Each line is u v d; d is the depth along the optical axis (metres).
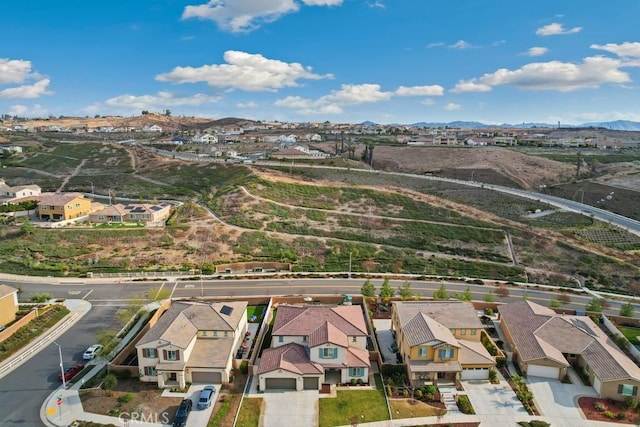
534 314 54.16
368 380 45.19
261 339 52.22
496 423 38.97
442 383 44.72
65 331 55.06
